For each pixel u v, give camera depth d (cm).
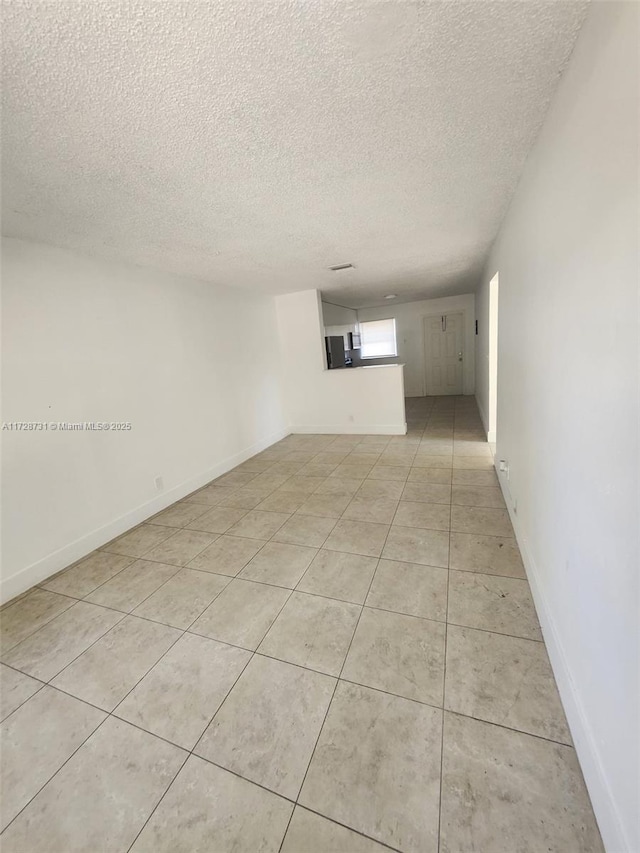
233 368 430
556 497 135
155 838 102
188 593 206
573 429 114
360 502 303
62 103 111
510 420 247
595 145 92
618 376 81
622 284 79
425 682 139
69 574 235
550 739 116
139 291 305
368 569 211
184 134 133
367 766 114
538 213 153
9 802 113
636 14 69
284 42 96
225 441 415
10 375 218
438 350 757
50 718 139
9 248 217
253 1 83
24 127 121
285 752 120
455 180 192
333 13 88
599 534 94
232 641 168
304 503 313
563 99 116
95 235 224
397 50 102
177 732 130
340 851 96
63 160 143
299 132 138
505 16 93
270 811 105
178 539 270
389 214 233
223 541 261
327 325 633
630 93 73
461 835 96
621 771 82
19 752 128
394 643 158
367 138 147
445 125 142
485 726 121
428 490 313
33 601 210
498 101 130
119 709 140
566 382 120
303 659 155
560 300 125
